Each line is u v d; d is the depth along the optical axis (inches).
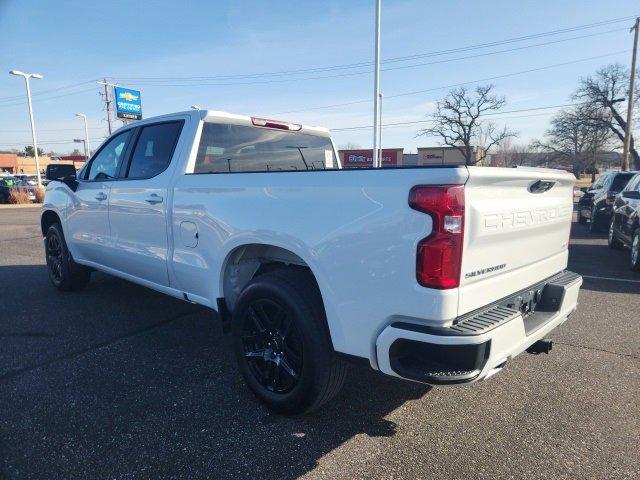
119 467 98.0
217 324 186.9
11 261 326.0
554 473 97.3
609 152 2367.1
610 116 2082.9
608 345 169.2
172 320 191.6
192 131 151.8
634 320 198.5
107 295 228.2
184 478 95.0
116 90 1643.7
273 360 116.2
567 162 2370.8
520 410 122.6
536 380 140.3
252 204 119.3
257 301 117.9
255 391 121.5
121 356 154.7
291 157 187.0
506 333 92.4
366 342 96.7
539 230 114.3
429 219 86.4
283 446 105.9
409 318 90.2
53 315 197.2
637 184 351.3
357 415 119.3
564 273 135.3
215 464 99.3
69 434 109.6
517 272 108.0
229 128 161.8
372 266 93.8
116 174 182.2
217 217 129.1
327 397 110.8
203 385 134.4
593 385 137.3
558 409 123.3
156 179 155.8
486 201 92.8
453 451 104.7
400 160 1787.6
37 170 1366.9
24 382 135.6
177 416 117.7
